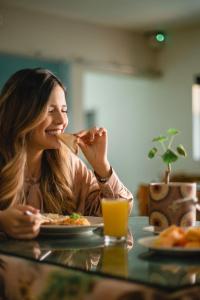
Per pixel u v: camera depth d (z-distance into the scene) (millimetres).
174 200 1180
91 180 1831
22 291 979
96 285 838
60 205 1714
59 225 1249
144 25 6156
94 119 7559
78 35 5875
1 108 1689
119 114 7156
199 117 6422
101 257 981
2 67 5227
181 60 6438
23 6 5277
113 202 1179
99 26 6094
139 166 6855
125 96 7062
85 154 1631
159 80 6672
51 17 5613
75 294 872
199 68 6254
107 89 7305
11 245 1145
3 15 5227
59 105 1675
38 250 1071
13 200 1612
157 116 6676
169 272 839
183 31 6395
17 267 1005
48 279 925
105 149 1627
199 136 6391
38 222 1202
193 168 6281
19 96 1657
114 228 1177
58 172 1718
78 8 5367
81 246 1122
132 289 782
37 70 1708
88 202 1805
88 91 7617
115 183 1628
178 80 6473
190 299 756
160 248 968
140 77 6586
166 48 6594
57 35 5668
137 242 1165
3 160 1653
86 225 1248
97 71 6113
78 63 5863
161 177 6293
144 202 3461
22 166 1634
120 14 5645
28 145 1673
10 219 1197
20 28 5359
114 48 6254
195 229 1021
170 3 5242
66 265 903
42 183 1700
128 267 883
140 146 6855
